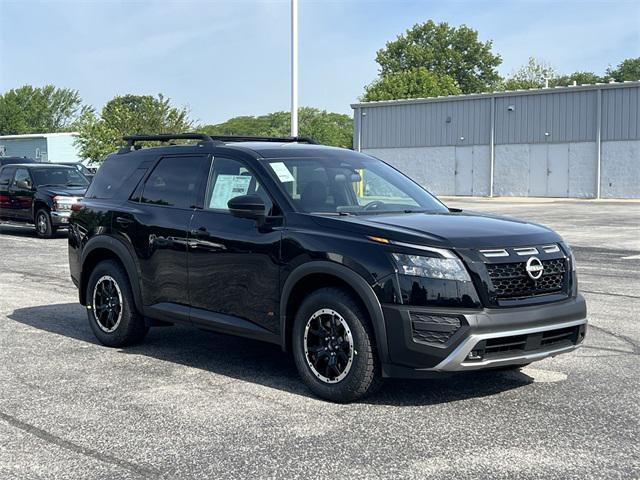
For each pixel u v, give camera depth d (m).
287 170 6.35
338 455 4.58
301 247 5.70
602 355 7.08
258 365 6.77
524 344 5.31
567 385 6.07
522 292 5.37
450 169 46.97
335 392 5.55
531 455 4.56
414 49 98.06
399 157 49.31
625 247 16.86
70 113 134.62
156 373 6.49
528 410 5.43
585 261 14.44
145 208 7.10
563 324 5.46
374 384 5.46
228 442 4.82
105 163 7.88
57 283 11.72
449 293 5.14
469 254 5.21
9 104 126.56
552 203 37.44
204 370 6.59
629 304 9.80
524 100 43.44
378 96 86.25
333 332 5.58
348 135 134.75
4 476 4.32
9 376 6.40
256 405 5.59
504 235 5.48
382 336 5.24
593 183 41.16
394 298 5.20
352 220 5.68
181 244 6.63
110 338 7.39
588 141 41.16
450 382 6.16
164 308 6.84
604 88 40.28
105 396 5.82
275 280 5.89
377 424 5.14
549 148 42.66
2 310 9.45
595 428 5.04
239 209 5.92
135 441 4.86
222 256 6.29
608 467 4.37
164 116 47.78
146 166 7.34
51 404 5.62
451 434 4.93
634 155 39.66
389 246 5.31
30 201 19.81
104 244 7.33
